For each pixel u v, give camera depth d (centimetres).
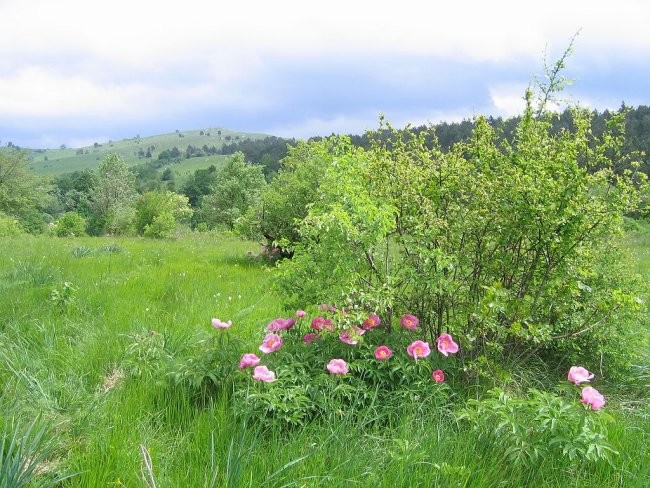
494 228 449
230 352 413
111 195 7038
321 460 308
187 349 496
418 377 398
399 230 473
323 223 418
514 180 440
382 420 373
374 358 407
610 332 499
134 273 952
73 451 321
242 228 1286
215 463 303
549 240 436
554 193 432
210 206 5362
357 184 470
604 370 518
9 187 5441
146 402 388
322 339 438
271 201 1263
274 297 731
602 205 443
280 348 426
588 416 325
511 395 414
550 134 479
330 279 429
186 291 791
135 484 285
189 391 397
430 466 304
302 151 2000
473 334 442
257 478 289
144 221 3434
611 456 330
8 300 677
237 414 346
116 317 623
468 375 432
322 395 371
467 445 324
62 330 575
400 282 457
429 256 428
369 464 313
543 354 528
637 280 555
